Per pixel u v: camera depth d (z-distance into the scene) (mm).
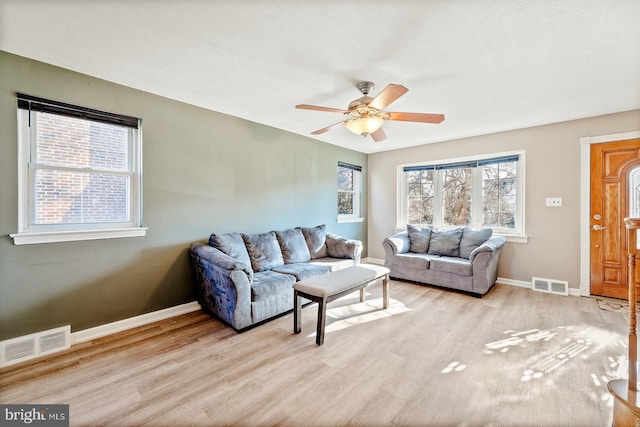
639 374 1562
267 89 2594
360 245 3939
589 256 3396
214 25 1690
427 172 4875
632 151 3129
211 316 2865
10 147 2039
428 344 2287
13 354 2033
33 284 2127
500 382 1796
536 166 3703
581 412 1535
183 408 1582
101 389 1742
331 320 2770
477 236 3848
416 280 3959
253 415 1530
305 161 4281
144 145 2660
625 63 2111
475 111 3141
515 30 1721
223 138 3262
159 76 2357
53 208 2268
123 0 1469
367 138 4363
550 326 2600
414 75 2301
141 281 2658
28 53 2020
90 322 2379
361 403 1617
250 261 3154
